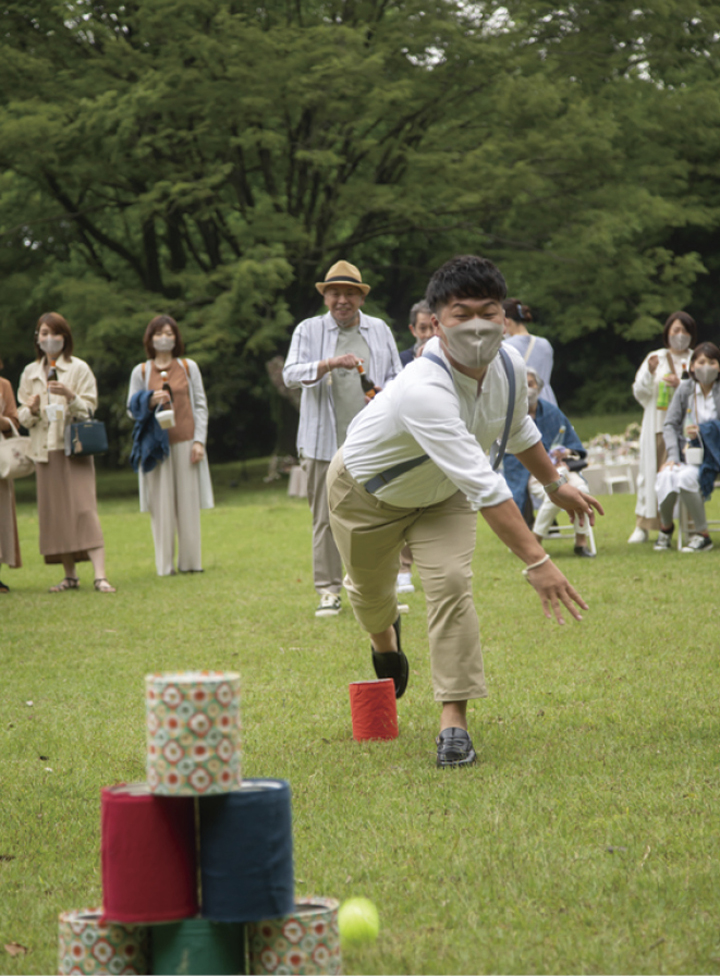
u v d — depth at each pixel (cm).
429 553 391
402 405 357
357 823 323
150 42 2277
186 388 1004
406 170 2544
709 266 3569
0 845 320
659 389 1022
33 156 2206
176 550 1268
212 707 199
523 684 509
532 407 964
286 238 2302
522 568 923
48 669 596
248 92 2148
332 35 2173
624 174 2648
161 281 2694
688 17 2445
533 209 2625
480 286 344
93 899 274
